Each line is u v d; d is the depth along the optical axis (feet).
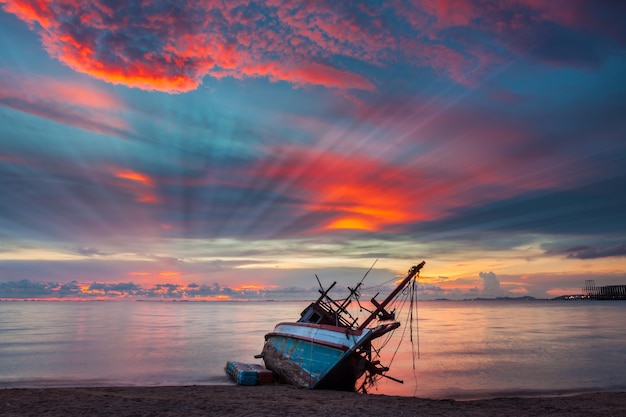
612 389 83.97
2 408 52.26
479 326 296.51
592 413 55.88
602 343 172.86
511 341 184.44
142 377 93.61
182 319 399.24
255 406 55.21
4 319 384.88
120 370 103.65
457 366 114.11
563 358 129.18
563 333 227.61
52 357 128.16
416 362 121.80
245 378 79.61
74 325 298.76
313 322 92.38
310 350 78.43
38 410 51.37
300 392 70.33
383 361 124.36
